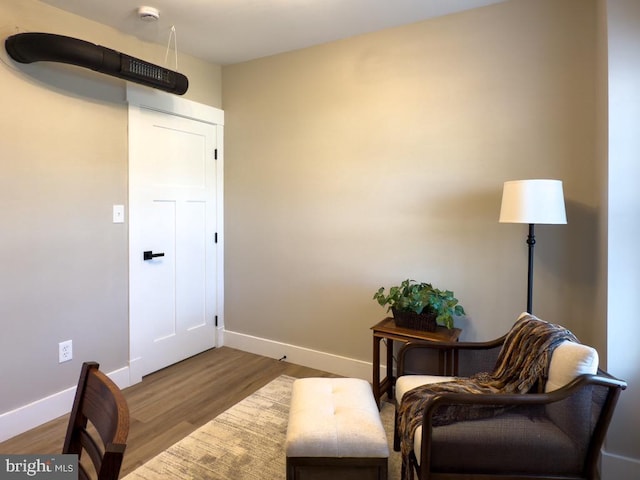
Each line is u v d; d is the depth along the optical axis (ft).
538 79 7.20
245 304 11.14
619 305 5.65
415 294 7.47
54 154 7.48
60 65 7.50
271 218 10.49
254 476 5.93
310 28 8.58
